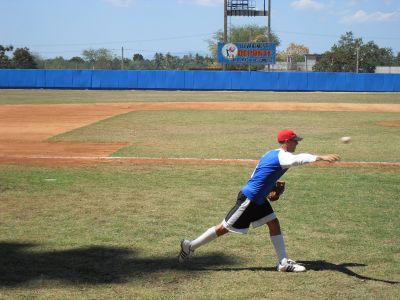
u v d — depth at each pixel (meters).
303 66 93.81
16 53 79.12
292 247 7.44
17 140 19.91
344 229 8.34
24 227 8.46
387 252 7.24
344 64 88.75
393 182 12.11
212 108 34.38
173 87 57.25
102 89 57.66
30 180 12.27
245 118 28.33
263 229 8.38
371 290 5.88
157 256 7.08
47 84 57.75
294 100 41.78
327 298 5.64
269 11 64.75
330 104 37.97
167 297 5.66
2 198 10.49
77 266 6.66
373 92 56.16
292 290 5.88
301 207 9.75
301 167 13.97
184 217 9.06
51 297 5.65
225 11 64.31
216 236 6.55
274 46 60.81
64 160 15.18
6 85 57.84
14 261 6.84
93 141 19.42
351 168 13.89
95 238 7.87
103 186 11.64
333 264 6.77
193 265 6.73
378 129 23.61
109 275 6.35
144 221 8.81
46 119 27.23
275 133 21.92
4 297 5.65
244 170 13.62
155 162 14.80
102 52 92.19
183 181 12.21
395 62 102.12
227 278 6.27
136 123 25.41
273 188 6.68
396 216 9.16
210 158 15.53
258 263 6.82
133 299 5.61
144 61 90.62
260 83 57.06
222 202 10.16
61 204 10.01
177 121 26.45
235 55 61.28
